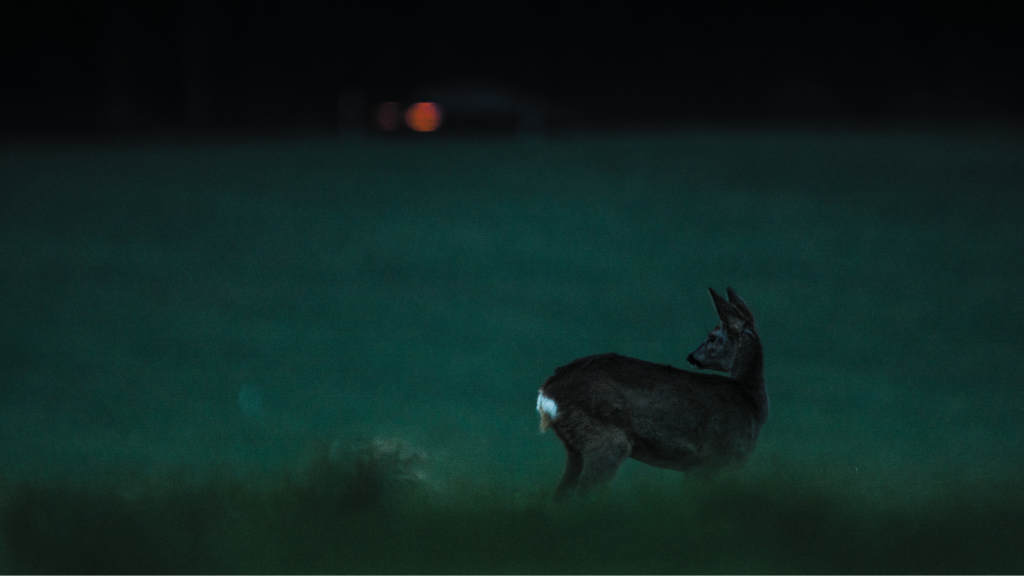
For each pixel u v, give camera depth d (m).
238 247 127.69
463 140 189.88
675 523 22.67
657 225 132.75
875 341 91.88
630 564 21.12
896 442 63.62
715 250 122.94
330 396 79.69
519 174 162.62
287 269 119.75
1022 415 70.56
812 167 162.50
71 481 32.81
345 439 26.72
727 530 22.36
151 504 24.48
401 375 86.06
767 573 21.08
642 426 26.62
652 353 89.38
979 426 68.12
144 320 103.50
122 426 73.12
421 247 126.56
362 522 23.02
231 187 157.25
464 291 110.44
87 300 108.62
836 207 139.88
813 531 22.48
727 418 27.38
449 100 189.38
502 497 25.47
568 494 26.91
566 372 27.36
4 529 23.28
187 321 102.25
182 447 67.00
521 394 80.81
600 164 167.62
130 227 136.75
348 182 159.38
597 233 130.25
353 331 98.62
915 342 91.75
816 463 38.22
